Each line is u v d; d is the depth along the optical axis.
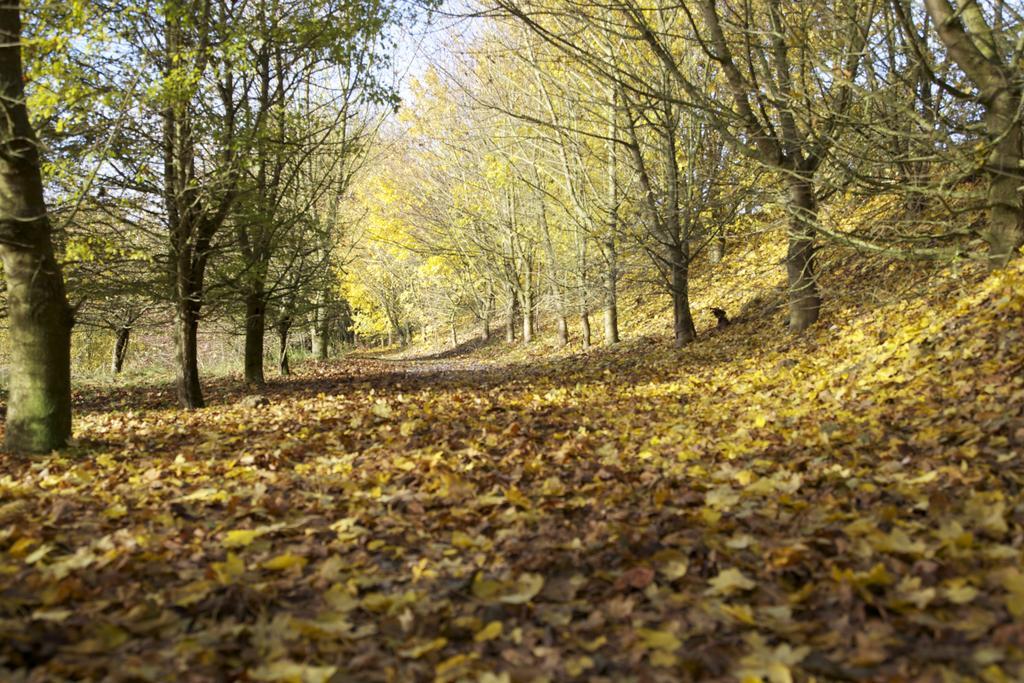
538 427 7.42
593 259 20.62
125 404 13.28
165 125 10.25
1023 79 7.36
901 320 8.87
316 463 5.93
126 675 2.39
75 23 7.16
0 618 2.71
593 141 19.23
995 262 8.13
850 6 7.90
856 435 5.36
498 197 25.89
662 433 6.68
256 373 15.98
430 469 5.25
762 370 10.01
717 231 15.01
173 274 11.27
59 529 3.94
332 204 16.95
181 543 3.76
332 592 3.12
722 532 3.62
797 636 2.58
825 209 12.77
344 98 12.44
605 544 3.52
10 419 7.01
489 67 20.83
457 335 44.38
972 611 2.59
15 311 6.93
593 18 9.48
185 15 8.59
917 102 10.04
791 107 8.24
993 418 4.80
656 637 2.61
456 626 2.87
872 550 3.10
